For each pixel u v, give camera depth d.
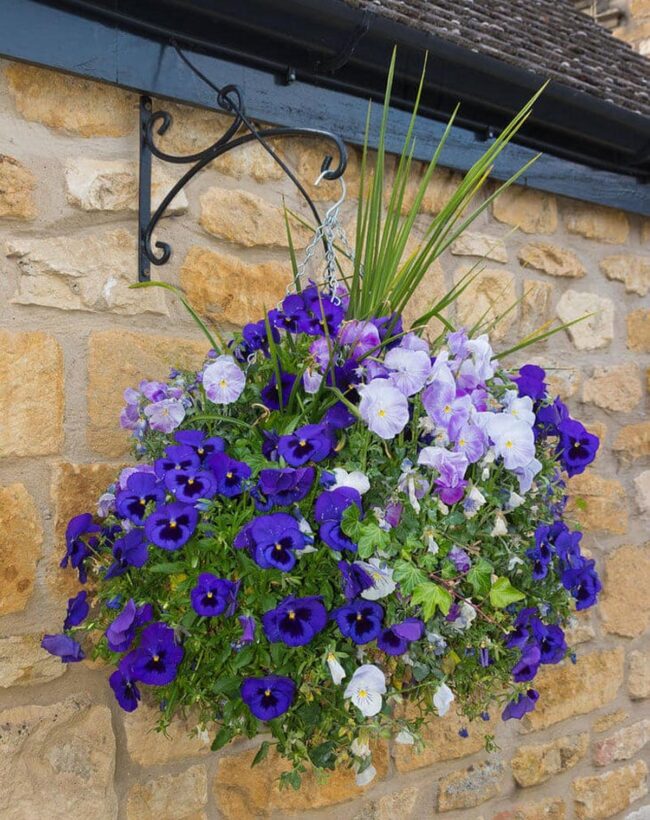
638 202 2.98
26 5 1.78
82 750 1.92
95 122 1.95
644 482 3.09
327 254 1.75
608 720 3.01
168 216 2.07
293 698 1.52
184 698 1.64
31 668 1.86
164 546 1.45
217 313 2.15
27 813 1.84
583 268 2.92
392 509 1.51
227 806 2.18
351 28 2.02
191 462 1.53
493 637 1.66
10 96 1.84
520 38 2.79
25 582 1.85
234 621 1.51
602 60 3.19
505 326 2.72
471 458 1.53
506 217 2.72
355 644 1.53
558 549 1.73
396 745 2.50
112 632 1.55
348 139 2.30
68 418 1.92
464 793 2.66
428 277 2.53
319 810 2.36
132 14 1.88
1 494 1.83
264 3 1.90
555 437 1.87
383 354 1.62
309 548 1.45
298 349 1.67
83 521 1.71
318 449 1.47
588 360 2.96
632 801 3.09
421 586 1.44
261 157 2.22
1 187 1.82
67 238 1.92
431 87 2.33
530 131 2.66
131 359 2.01
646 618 3.08
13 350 1.84
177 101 2.00
